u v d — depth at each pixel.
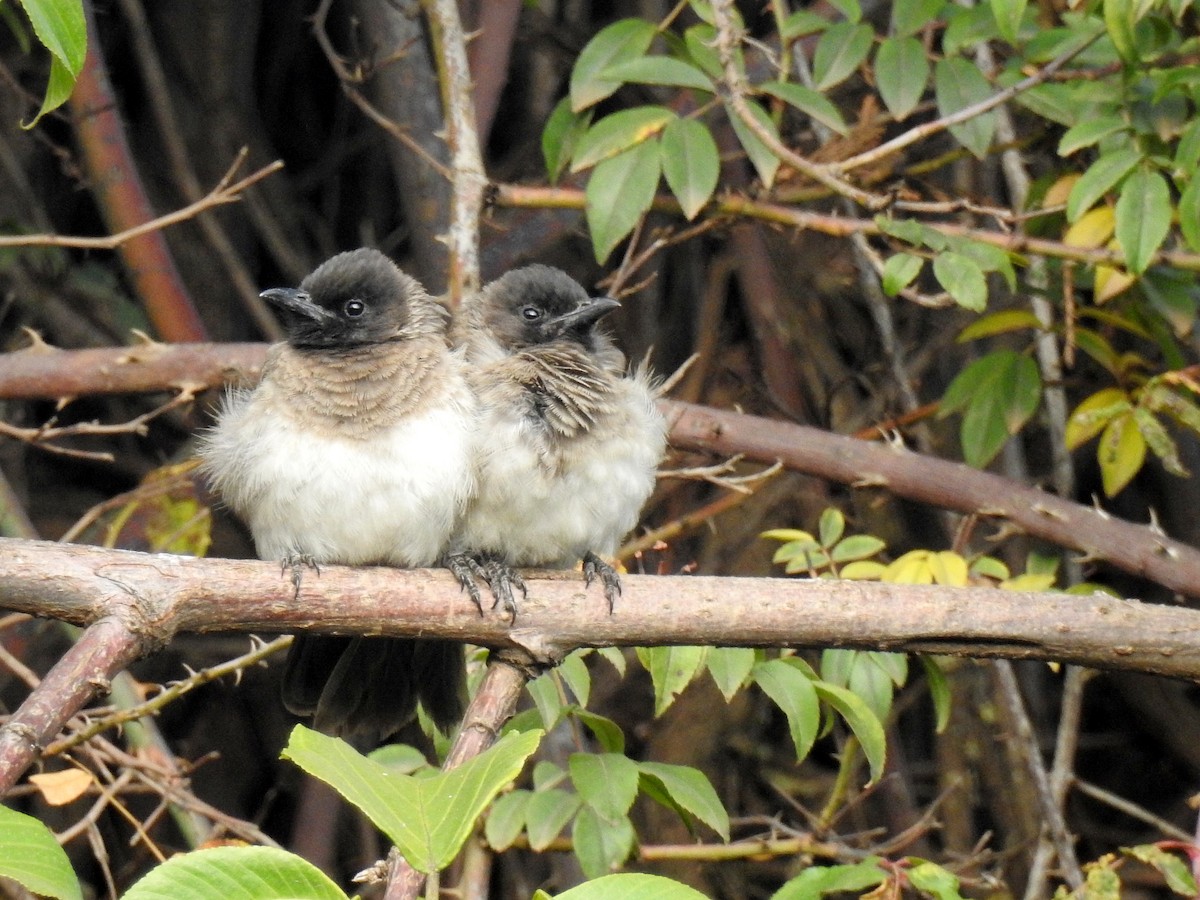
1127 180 7.95
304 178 13.68
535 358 8.13
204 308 13.13
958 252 8.34
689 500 12.69
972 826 12.11
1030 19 9.38
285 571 6.20
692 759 12.66
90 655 5.54
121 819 12.32
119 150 11.04
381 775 4.34
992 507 9.37
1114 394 9.38
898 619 6.44
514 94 13.27
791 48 10.41
